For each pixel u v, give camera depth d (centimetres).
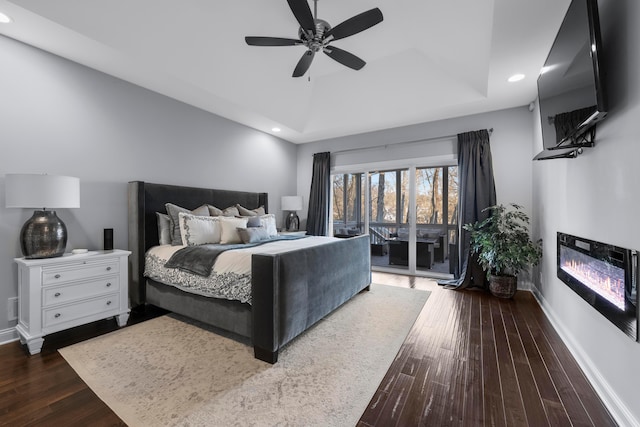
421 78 357
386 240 500
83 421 142
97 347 219
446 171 446
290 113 440
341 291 288
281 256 201
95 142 281
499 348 217
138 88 316
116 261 257
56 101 255
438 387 169
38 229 219
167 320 276
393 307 310
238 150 446
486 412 148
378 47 325
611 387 153
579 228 201
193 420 142
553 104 199
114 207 297
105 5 214
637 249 130
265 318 196
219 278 228
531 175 365
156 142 334
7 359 201
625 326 137
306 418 144
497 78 292
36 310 209
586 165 189
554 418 144
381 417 144
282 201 518
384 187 499
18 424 140
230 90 344
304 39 238
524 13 195
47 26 215
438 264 458
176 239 307
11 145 230
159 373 184
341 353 210
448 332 246
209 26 262
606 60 157
